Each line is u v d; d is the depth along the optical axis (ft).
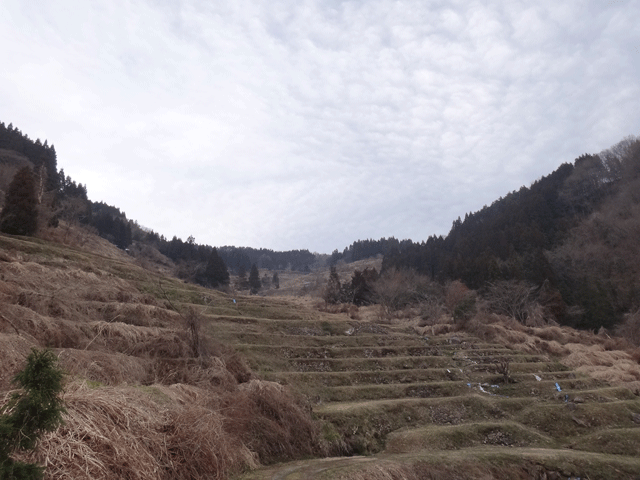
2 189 149.28
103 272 74.69
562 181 278.05
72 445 18.20
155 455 21.63
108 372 30.76
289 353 60.44
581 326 142.61
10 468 11.82
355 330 85.97
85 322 40.98
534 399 53.52
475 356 74.59
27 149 258.98
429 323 113.60
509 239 211.82
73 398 20.61
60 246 95.04
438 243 288.30
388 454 37.22
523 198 285.84
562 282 166.20
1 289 38.93
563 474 35.22
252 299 128.88
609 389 58.70
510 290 138.41
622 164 245.65
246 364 49.11
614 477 35.29
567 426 47.03
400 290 148.56
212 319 69.87
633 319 123.13
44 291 44.70
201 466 23.12
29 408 13.11
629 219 189.06
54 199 153.48
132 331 42.09
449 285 155.94
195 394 30.94
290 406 37.06
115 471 18.80
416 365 65.82
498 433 43.32
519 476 34.42
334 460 32.89
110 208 431.43
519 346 85.71
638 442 42.57
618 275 164.55
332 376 54.44
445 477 32.27
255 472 27.73
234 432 29.32
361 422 41.47
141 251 283.79
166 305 67.00
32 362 13.48
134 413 22.72
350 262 615.16
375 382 56.59
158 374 35.47
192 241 363.35
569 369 75.05
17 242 77.41
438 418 46.42
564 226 216.54
